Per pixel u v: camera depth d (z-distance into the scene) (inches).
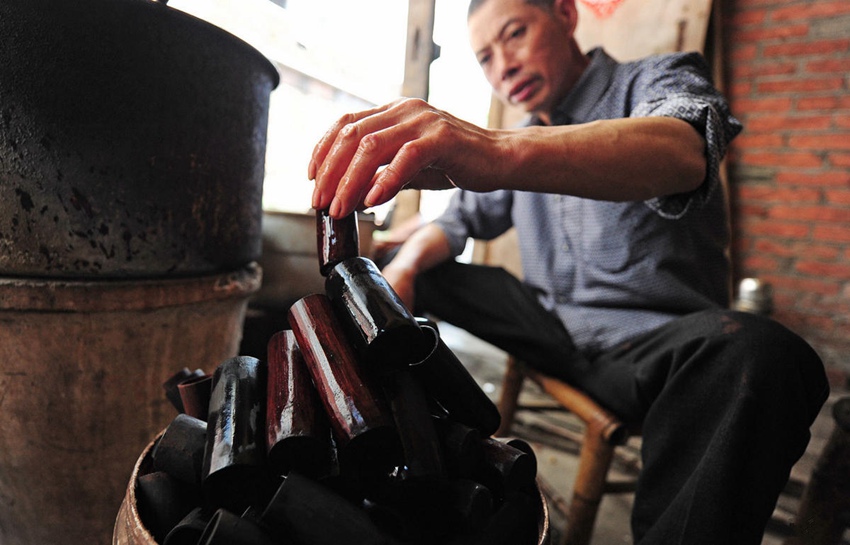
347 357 19.9
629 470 64.6
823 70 89.7
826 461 36.7
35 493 35.6
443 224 58.3
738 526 28.0
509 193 59.9
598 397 44.8
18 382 32.7
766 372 29.0
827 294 93.0
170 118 32.8
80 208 31.3
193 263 36.3
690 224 46.5
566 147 26.3
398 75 98.3
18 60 28.8
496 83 53.4
